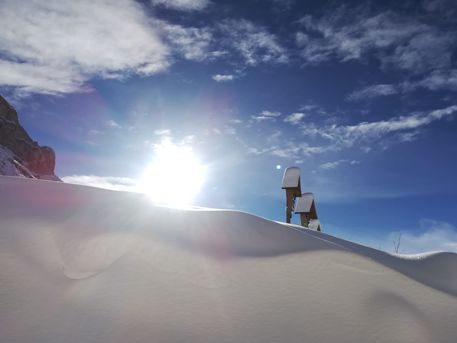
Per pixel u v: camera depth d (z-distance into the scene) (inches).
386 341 112.6
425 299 137.3
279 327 112.0
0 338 94.7
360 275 146.6
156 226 161.5
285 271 142.0
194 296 119.1
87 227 151.0
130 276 124.0
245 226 179.3
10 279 114.3
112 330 101.0
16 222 145.6
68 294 112.7
